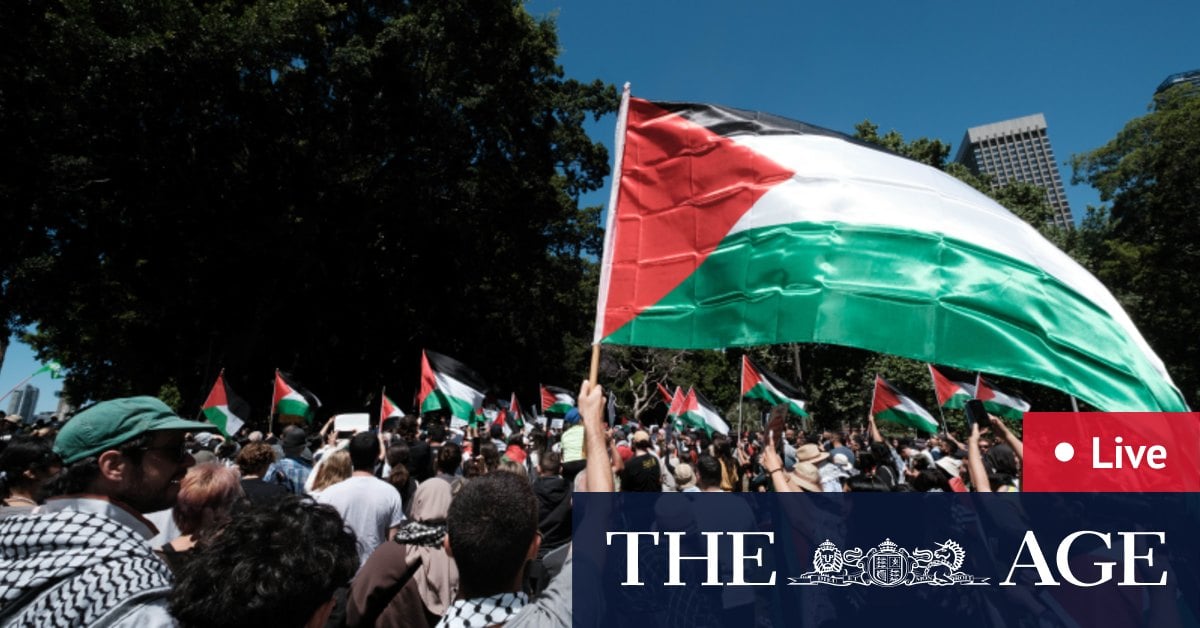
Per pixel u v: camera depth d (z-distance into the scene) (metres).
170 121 19.81
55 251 19.47
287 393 12.73
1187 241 32.78
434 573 3.56
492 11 23.27
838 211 3.11
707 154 3.45
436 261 29.11
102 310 25.42
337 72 20.95
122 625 1.65
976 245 3.01
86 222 20.09
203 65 18.69
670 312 3.30
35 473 3.41
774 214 3.19
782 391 13.65
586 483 2.16
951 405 13.11
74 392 37.03
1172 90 34.84
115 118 18.48
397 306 30.00
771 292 3.07
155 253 22.75
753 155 3.35
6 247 16.78
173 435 2.31
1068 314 2.96
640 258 3.45
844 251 3.04
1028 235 3.20
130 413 2.25
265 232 23.34
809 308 2.98
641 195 3.55
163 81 18.44
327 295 28.36
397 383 33.97
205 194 21.75
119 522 2.12
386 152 24.94
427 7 22.78
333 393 32.25
